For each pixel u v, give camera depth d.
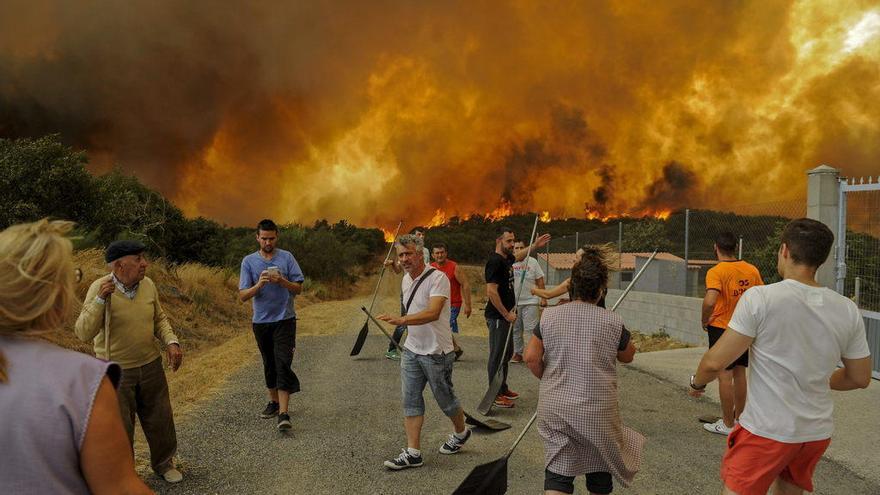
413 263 4.53
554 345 3.13
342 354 9.41
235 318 13.43
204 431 5.40
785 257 2.86
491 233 61.50
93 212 14.62
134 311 4.04
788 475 2.80
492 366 6.22
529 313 8.56
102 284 3.91
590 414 3.01
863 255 7.14
